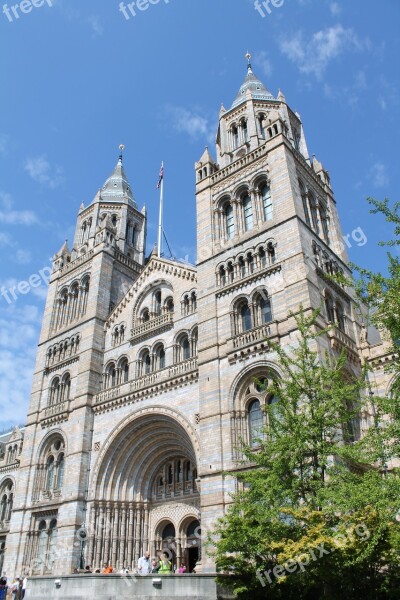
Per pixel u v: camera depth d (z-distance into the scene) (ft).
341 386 94.94
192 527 146.61
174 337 156.04
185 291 161.38
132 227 228.22
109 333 180.55
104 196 229.25
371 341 150.41
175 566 143.23
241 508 86.79
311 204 159.33
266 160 155.02
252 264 142.51
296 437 85.40
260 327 129.08
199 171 173.58
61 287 208.64
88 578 95.40
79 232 225.56
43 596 99.30
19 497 168.45
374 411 129.80
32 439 177.47
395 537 71.87
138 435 154.40
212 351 135.95
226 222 159.53
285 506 83.76
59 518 150.51
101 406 162.81
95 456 155.53
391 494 70.49
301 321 102.83
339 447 83.51
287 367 96.89
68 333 190.80
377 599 76.02
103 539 144.87
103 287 190.70
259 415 122.62
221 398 128.67
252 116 176.45
